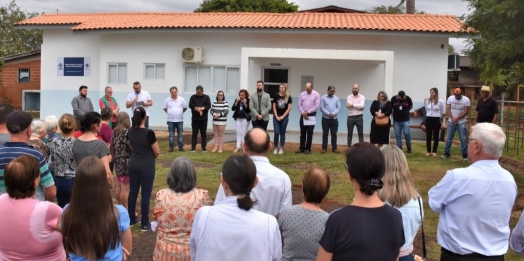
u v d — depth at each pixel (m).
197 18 18.52
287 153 13.28
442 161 12.24
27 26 18.78
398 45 16.20
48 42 19.12
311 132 13.31
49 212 3.39
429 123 12.98
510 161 13.03
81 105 13.09
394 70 16.31
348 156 2.96
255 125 13.05
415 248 6.21
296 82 17.12
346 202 8.29
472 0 10.06
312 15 18.81
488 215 3.36
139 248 6.09
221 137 13.54
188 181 4.21
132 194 6.77
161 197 4.18
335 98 13.40
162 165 11.59
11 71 23.84
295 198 8.71
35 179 3.47
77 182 3.09
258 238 3.05
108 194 3.15
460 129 12.51
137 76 17.86
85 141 5.84
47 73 19.22
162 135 16.41
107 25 17.70
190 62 17.16
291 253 3.65
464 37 15.07
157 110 17.81
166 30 16.88
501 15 9.20
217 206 3.16
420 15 18.50
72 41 18.84
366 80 16.69
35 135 5.90
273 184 4.16
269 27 16.11
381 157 2.92
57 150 5.88
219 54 17.22
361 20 17.56
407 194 3.49
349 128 13.59
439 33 15.48
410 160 12.38
